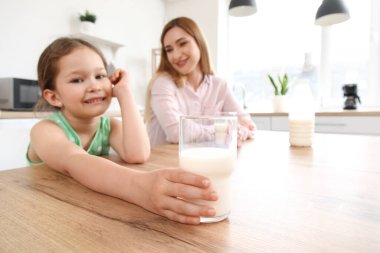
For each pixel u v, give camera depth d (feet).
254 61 10.18
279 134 3.73
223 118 1.12
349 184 1.42
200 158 1.01
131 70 10.15
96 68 2.33
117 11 9.46
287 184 1.43
